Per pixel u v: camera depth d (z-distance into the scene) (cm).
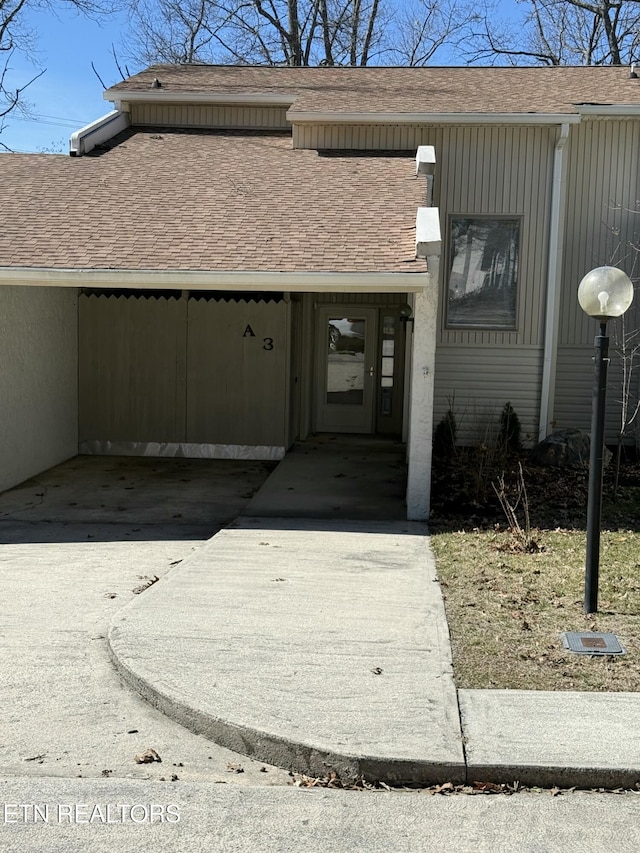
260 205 1158
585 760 408
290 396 1415
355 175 1292
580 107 1363
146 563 801
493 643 562
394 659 534
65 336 1338
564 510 1005
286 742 423
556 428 1434
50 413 1286
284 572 742
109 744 445
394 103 1448
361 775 408
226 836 362
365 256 968
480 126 1384
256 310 1373
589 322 1432
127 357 1392
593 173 1414
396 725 442
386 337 1617
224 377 1384
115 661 541
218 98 1573
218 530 946
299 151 1438
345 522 957
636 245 1411
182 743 448
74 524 970
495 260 1408
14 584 721
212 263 960
